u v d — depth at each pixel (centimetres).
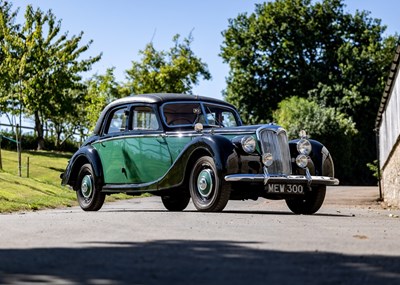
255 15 5697
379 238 562
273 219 773
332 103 5206
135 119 1068
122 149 1077
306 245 490
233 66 5581
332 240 530
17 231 612
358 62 5259
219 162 904
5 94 3409
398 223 779
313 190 1011
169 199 1198
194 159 959
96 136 1140
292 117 4909
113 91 3691
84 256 425
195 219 749
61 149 4725
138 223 689
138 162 1049
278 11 5512
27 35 2950
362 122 5225
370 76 5297
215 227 649
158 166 1019
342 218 849
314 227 665
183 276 343
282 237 550
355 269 369
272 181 921
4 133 4144
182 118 1041
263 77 5497
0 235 575
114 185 1091
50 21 3309
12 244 505
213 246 480
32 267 377
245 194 970
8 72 2997
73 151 4791
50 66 3372
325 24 5538
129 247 475
